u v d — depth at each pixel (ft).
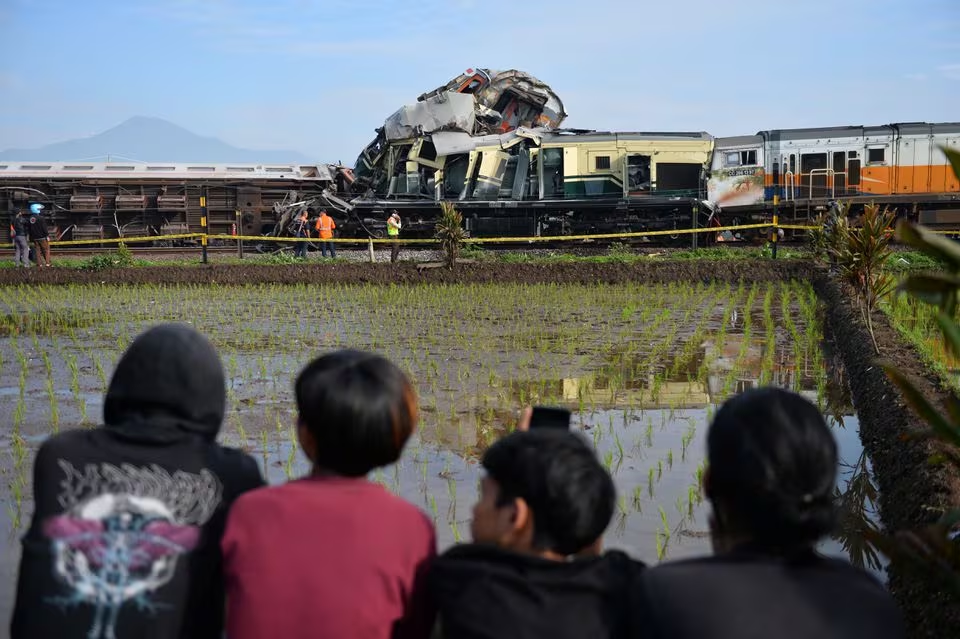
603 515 7.84
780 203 83.87
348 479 8.51
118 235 93.91
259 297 61.16
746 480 7.18
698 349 39.96
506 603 7.49
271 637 7.80
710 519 8.06
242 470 9.06
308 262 73.61
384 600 7.99
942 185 81.56
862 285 38.83
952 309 8.49
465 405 29.53
